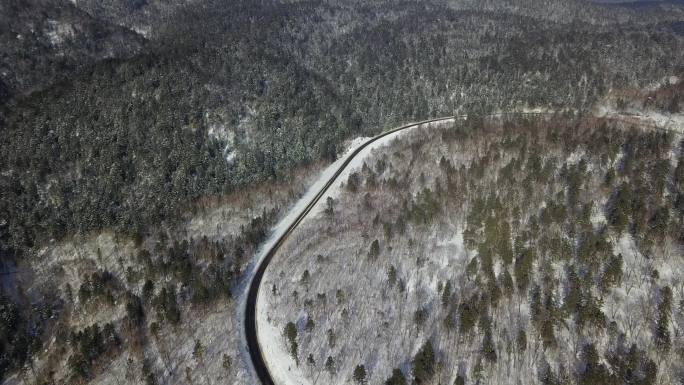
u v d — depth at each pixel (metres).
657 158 126.06
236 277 111.62
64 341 105.38
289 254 117.25
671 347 79.44
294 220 135.00
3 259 132.88
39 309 115.38
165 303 102.44
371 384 79.69
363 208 131.25
